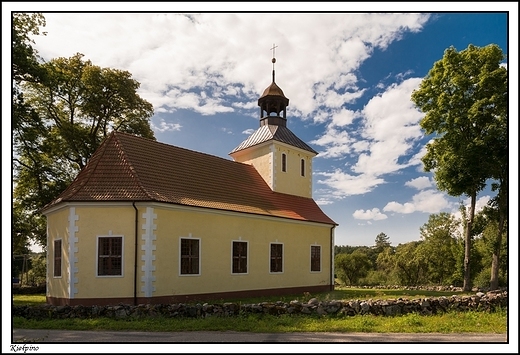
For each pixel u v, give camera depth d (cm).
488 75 2905
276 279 2805
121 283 2016
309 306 1584
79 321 1484
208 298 2328
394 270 5694
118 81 3603
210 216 2405
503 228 3481
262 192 3039
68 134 3378
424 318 1523
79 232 2025
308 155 3519
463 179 3041
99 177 2147
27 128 2800
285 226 2945
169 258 2141
